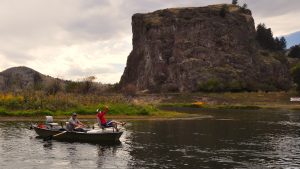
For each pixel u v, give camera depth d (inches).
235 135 1211.9
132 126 1448.1
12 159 781.9
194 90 5285.4
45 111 1712.6
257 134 1243.2
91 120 1588.3
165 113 2025.1
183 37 6003.9
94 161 780.0
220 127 1460.4
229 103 3796.8
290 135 1222.3
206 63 5664.4
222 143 1035.3
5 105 1755.7
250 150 925.2
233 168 729.0
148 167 730.2
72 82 3257.9
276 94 4281.5
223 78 5374.0
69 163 757.3
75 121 1092.5
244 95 4256.9
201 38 5935.0
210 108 3159.5
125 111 1877.5
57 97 1892.2
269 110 2876.5
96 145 978.1
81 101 1958.7
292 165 757.9
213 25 6043.3
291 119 1926.7
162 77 5915.4
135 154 860.0
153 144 1005.8
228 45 5954.7
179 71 5639.8
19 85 3284.9
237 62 5802.2
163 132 1267.2
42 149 904.9
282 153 886.4
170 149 929.5
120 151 896.3
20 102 1797.5
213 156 844.0
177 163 768.3
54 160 782.5
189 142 1047.6
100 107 1857.8
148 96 4365.2
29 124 1416.1
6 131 1214.3
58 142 1016.2
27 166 721.6
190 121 1716.3
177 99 4148.6
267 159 815.7
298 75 4675.2
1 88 3186.5
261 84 5187.0
